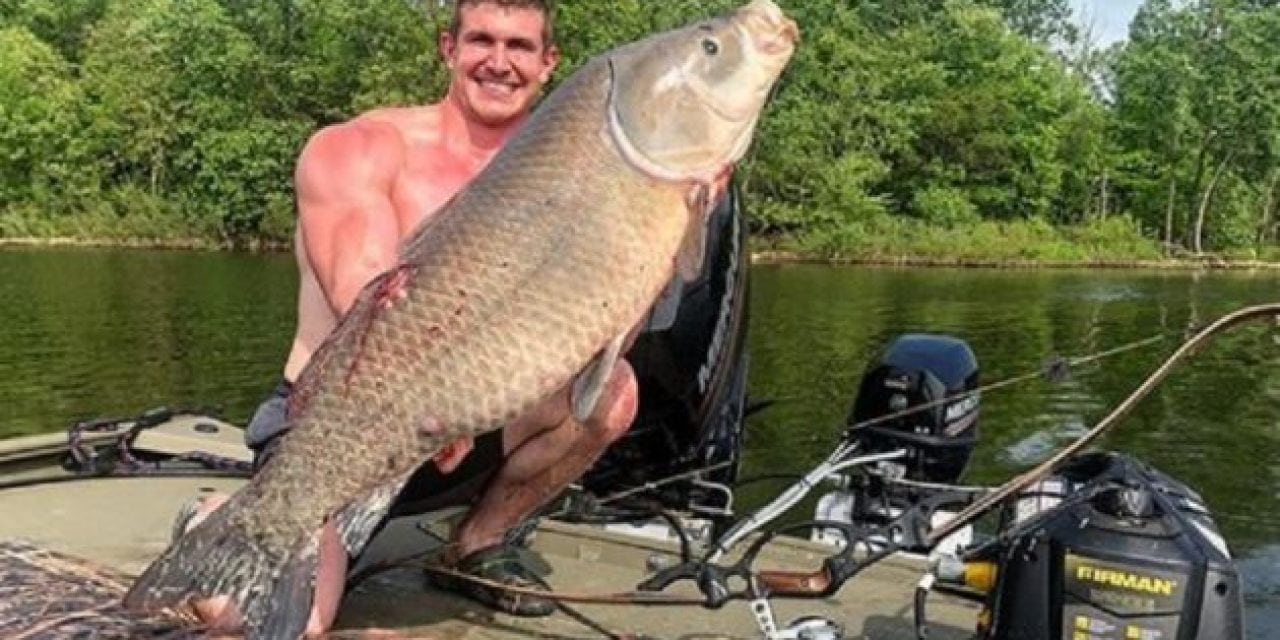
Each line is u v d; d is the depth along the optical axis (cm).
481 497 342
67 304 2180
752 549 317
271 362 1554
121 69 4256
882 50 4672
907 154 4484
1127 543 257
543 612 345
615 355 257
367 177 313
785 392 1367
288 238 3928
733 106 251
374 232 307
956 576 306
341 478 253
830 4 4641
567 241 250
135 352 1627
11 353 1614
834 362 1602
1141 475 280
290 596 249
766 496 855
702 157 252
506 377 250
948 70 4794
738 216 459
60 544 392
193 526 280
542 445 323
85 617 302
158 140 4116
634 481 454
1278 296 2927
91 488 461
